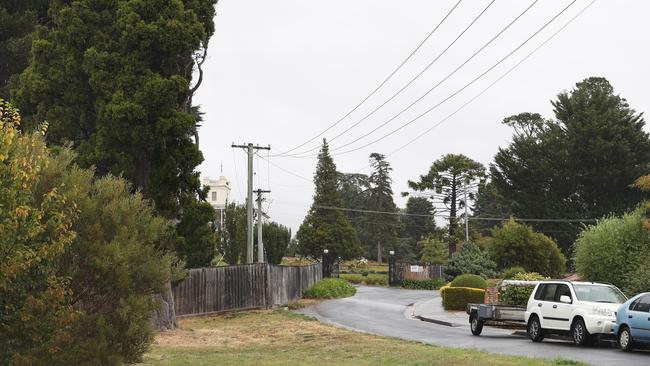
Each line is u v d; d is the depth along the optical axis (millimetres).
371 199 126000
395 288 63531
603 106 73250
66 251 10961
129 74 24547
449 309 37219
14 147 9602
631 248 28953
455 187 75938
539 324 21844
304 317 31938
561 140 72312
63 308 10344
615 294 21250
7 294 9805
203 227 26641
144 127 24328
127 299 11344
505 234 54781
